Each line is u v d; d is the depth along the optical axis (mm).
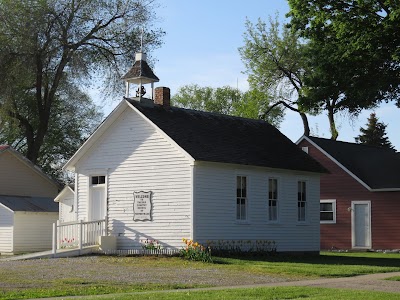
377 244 43500
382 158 47094
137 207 31469
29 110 57500
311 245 35969
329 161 46344
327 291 18000
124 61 54188
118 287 19156
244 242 31984
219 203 30906
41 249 41875
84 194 33688
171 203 30391
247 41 63438
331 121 61000
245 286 19609
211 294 17047
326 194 46250
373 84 37500
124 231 31797
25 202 42438
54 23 50156
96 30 53156
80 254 30984
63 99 60594
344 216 45250
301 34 39156
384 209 43500
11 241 40500
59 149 63625
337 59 38312
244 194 32438
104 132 33125
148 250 30594
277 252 33500
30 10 48562
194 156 29594
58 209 43250
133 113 32156
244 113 63250
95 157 33438
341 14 36969
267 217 33500
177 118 32969
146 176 31375
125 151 32281
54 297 16969
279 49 62406
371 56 37562
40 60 49844
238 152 32531
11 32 48688
